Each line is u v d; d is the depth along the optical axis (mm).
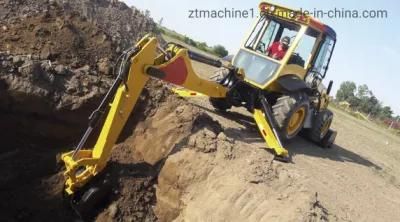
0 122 7203
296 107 9164
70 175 6066
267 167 7215
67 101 7445
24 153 7348
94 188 6414
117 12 15125
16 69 7203
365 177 10570
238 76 8875
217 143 7320
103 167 6355
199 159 7055
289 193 6824
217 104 10195
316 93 10688
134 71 6250
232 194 6535
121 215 6625
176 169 7008
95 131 7719
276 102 9344
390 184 11078
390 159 15484
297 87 9172
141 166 7203
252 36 9938
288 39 9555
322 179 8680
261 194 6586
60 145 7648
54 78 7477
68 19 8797
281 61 9156
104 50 8570
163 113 7836
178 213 6785
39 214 6680
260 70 9281
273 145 8453
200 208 6527
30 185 7043
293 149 10289
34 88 7195
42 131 7488
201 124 7656
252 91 9219
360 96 50375
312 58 9836
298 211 6297
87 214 6453
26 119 7344
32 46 7980
